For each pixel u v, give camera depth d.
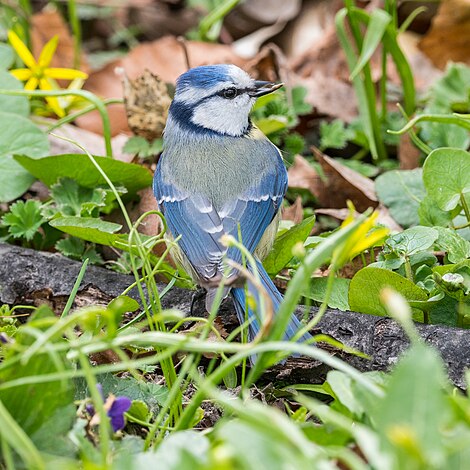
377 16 10.62
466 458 4.37
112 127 12.55
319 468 4.25
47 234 9.66
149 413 6.38
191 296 8.32
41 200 10.36
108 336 5.48
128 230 9.97
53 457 5.32
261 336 5.39
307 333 7.30
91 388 5.25
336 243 5.24
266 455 4.18
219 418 7.02
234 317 8.20
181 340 5.39
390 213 9.88
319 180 10.87
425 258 8.20
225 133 9.26
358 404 5.41
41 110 12.30
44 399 5.54
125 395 6.82
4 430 4.82
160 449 5.18
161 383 7.56
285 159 11.16
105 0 15.75
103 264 9.30
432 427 4.15
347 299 8.01
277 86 9.41
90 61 14.56
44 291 8.43
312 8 14.91
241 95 9.33
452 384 6.97
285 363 7.54
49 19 14.16
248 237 8.51
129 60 13.66
